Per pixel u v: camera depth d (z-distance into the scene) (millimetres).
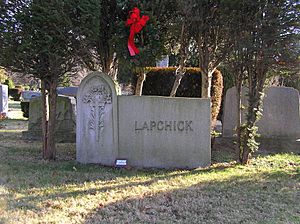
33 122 6633
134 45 4445
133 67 4770
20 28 3922
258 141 5617
